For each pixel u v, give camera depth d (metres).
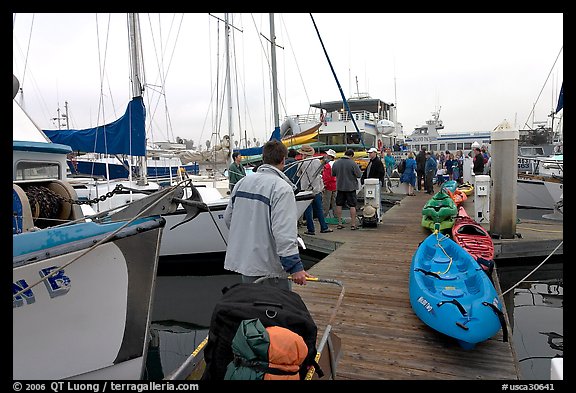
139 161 9.31
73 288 2.73
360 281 5.54
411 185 15.47
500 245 7.05
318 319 4.30
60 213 3.89
